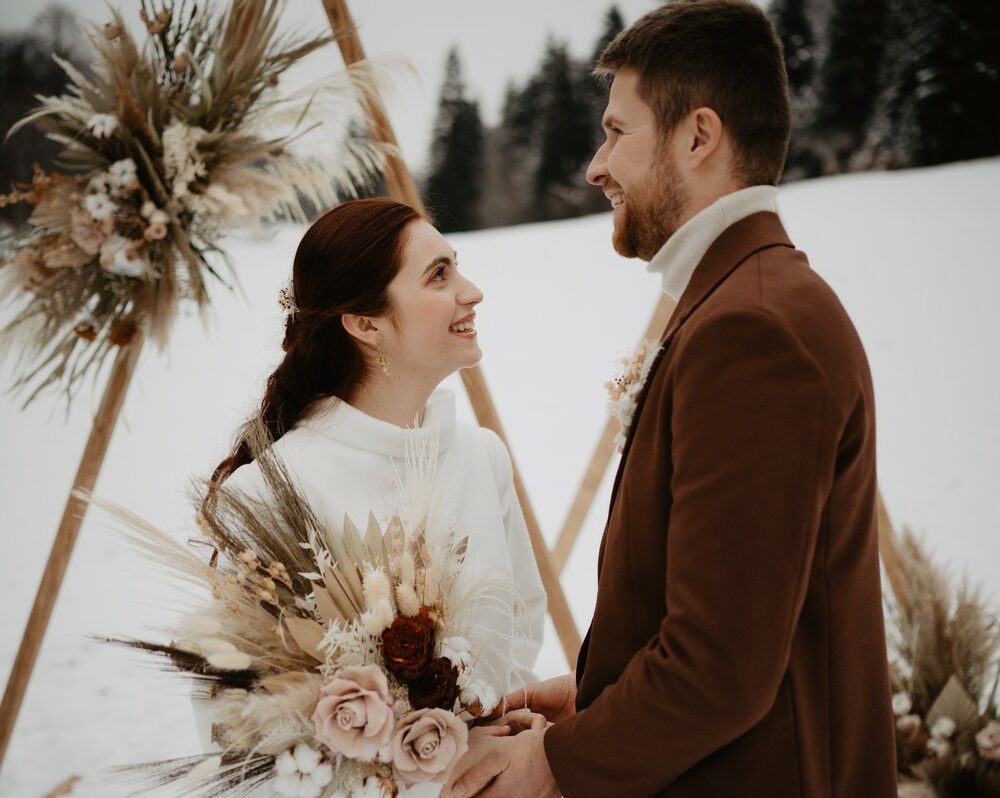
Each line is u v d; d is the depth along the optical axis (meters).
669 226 1.19
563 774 1.11
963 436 4.47
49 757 2.87
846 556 1.08
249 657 1.15
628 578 1.14
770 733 1.05
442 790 1.32
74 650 3.49
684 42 1.13
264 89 2.05
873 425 1.11
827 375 0.98
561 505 4.26
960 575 3.61
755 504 0.94
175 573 1.23
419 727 1.15
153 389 4.93
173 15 2.04
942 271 5.23
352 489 1.42
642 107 1.17
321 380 1.52
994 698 2.38
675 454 1.02
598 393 4.89
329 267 1.44
